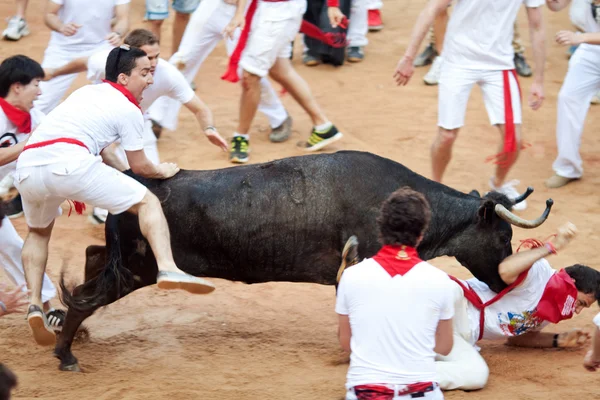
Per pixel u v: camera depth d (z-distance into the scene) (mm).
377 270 10148
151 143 20422
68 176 12773
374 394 10062
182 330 16188
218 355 14992
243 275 14531
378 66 31969
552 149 25938
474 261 14508
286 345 15477
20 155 13219
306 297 17922
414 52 20062
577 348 15375
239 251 14125
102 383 13727
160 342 15586
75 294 14172
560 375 14094
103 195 12945
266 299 17781
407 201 10227
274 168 14289
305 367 14469
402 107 28484
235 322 16609
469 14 20109
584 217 21719
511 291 14492
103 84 13398
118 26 23266
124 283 14062
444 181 23562
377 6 35031
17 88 15031
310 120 27547
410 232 10180
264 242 14078
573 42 20031
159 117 24391
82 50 23359
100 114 13070
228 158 24422
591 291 14539
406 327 10062
